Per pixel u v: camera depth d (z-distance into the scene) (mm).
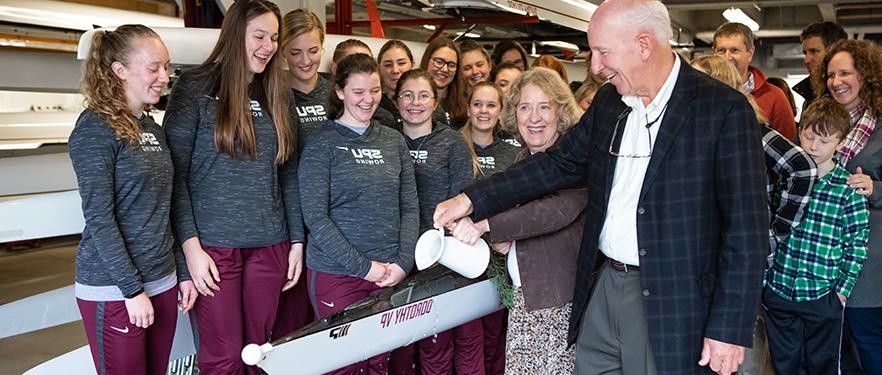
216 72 2738
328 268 2852
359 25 6016
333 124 2910
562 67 4391
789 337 3225
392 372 3242
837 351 3172
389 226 2912
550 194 2443
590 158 2221
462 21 5438
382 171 2910
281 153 2822
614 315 2189
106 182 2338
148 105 2639
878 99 3258
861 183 3053
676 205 2008
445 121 3844
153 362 2600
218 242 2709
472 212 2320
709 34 10805
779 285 3172
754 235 1948
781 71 12602
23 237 2854
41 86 4086
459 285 2949
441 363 3283
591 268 2211
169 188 2549
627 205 2105
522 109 2580
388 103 3523
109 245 2340
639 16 1942
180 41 3152
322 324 2598
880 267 3234
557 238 2465
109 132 2350
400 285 2861
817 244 3086
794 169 2838
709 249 2027
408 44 4676
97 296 2422
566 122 2572
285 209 2955
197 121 2703
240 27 2668
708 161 1986
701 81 2018
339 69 2900
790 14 11023
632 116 2105
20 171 3965
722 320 1963
